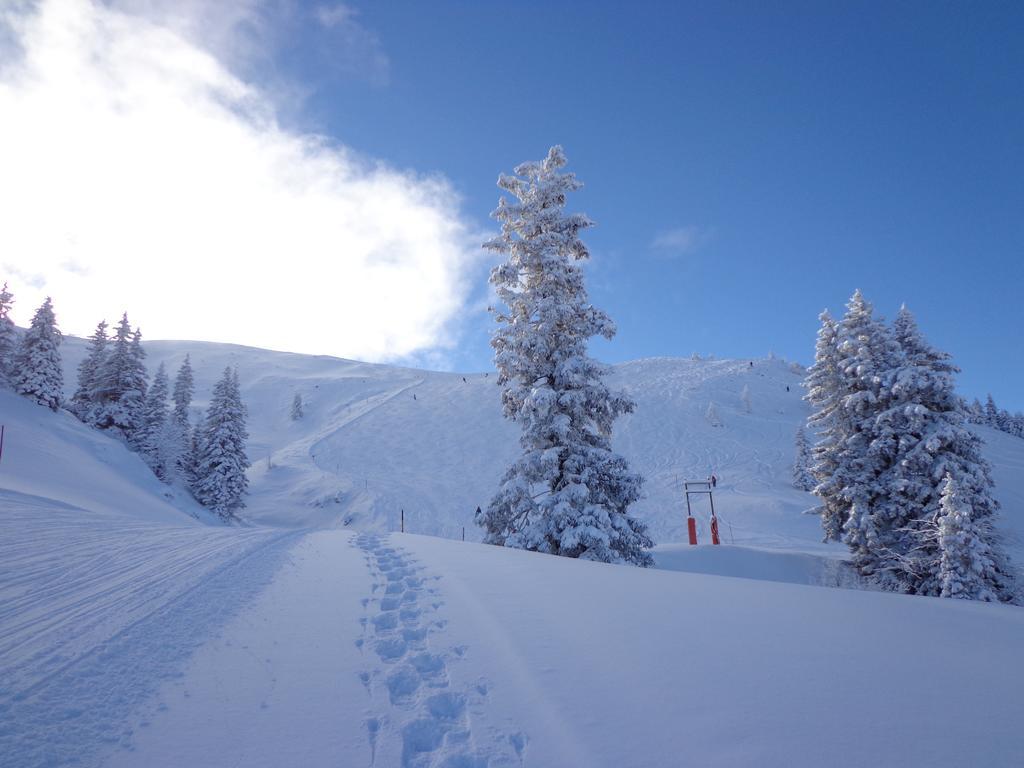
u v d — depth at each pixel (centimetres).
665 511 4738
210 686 306
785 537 3909
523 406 1425
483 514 1492
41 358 4056
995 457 6359
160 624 406
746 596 544
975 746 237
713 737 253
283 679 321
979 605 555
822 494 2080
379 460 6875
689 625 437
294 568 657
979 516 1722
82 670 315
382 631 422
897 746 239
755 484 5538
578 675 334
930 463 1770
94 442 3731
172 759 229
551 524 1350
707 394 8944
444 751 249
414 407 9194
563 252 1518
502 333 1476
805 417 8231
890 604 530
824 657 360
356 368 14375
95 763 220
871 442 1944
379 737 259
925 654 368
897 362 1972
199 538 854
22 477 2181
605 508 1411
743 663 349
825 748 239
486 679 331
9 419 3222
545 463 1390
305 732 260
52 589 498
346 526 4850
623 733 260
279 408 10631
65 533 819
